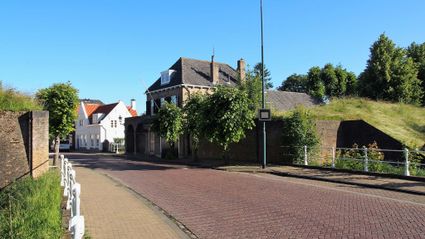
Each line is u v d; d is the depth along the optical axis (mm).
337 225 9188
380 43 48344
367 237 8125
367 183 15961
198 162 29250
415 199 12703
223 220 10008
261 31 24016
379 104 35938
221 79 42688
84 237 8023
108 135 58750
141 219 10047
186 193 14477
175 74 41250
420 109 36219
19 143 17812
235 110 24812
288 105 47312
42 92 24438
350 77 65500
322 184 16516
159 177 20016
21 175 17688
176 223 9727
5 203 12672
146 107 45031
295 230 8836
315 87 64625
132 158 38250
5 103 18250
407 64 47375
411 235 8195
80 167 27281
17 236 8312
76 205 5383
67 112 24875
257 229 9031
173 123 32688
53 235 7691
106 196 13766
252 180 18203
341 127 26750
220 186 16234
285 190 14781
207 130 25656
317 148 24375
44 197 11672
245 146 29203
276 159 26062
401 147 23188
